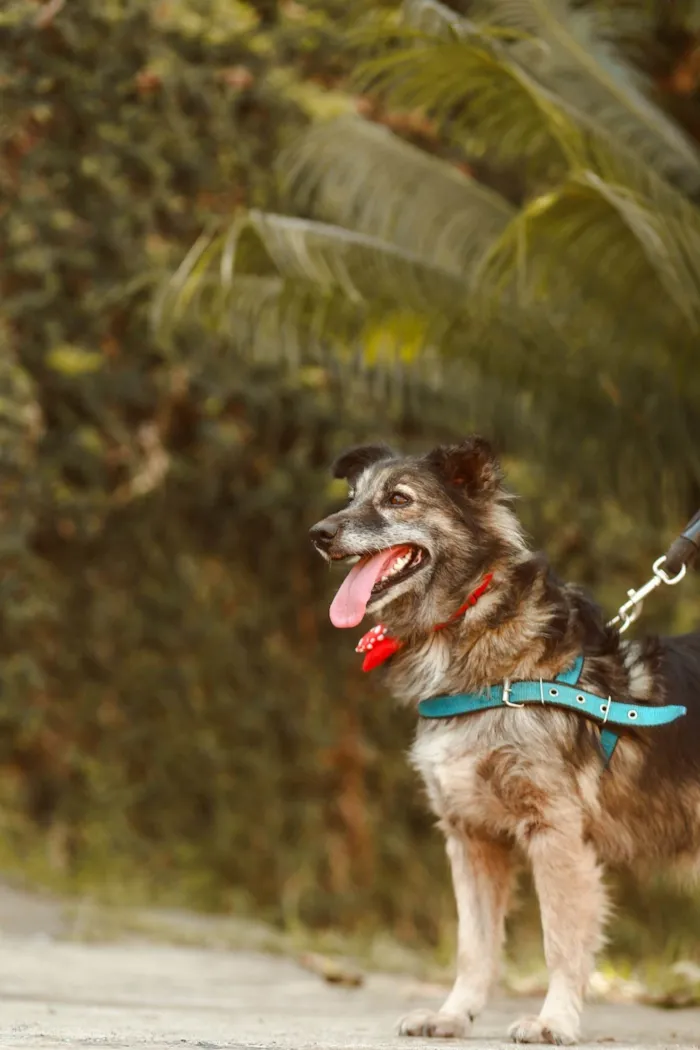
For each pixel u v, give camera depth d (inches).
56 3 389.7
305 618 517.0
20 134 406.0
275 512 488.7
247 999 265.3
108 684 516.7
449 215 395.9
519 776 196.5
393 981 324.2
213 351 453.1
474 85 353.1
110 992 258.4
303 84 435.5
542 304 380.5
